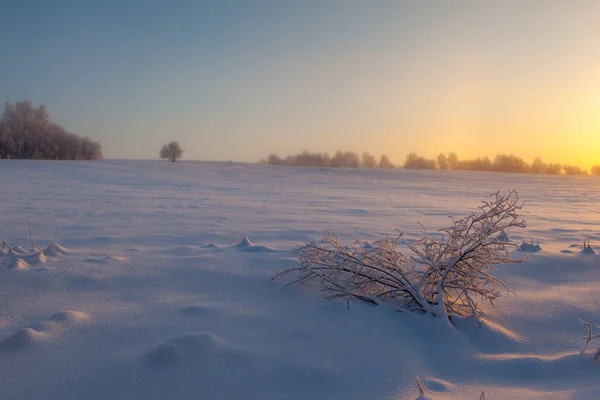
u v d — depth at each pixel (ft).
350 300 13.26
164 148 261.44
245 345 10.38
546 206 64.49
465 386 9.16
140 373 9.10
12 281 14.78
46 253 19.34
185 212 42.63
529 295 15.05
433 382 9.17
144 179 106.63
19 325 11.62
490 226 12.73
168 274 16.10
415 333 11.54
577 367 9.87
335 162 317.42
